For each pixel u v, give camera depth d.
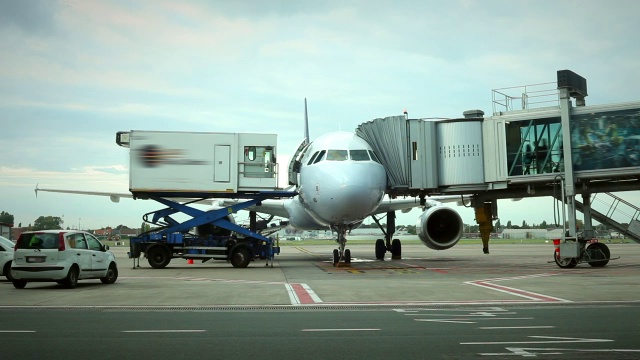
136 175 26.12
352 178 22.80
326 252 48.41
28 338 8.25
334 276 20.34
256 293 14.55
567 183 23.61
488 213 28.19
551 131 24.50
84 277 16.66
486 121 25.55
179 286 16.67
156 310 11.55
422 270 23.30
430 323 9.59
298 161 28.00
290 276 20.44
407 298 13.38
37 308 11.90
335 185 22.81
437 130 26.27
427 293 14.37
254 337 8.30
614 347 7.41
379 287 15.95
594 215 25.62
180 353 7.17
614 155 23.41
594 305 12.02
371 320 9.98
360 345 7.66
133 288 16.16
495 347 7.46
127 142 26.45
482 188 25.55
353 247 67.19
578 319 9.96
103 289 15.94
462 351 7.22
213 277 20.20
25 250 15.99
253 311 11.34
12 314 10.95
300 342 7.90
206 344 7.77
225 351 7.29
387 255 38.44
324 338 8.20
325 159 23.95
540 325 9.30
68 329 9.06
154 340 8.09
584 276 19.48
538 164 24.59
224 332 8.76
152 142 26.31
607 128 23.56
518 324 9.42
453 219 27.70
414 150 26.09
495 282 17.41
